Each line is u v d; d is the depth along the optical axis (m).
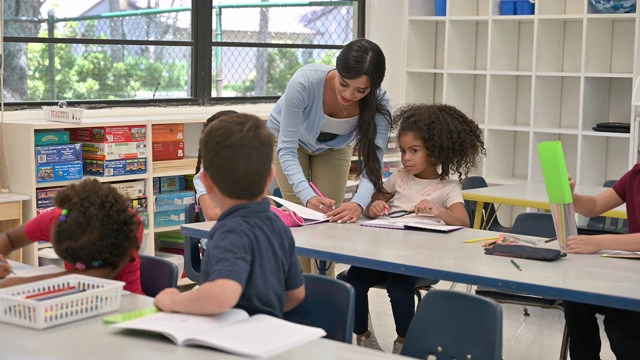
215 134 1.92
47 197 4.60
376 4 6.62
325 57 6.59
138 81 5.52
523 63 6.57
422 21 6.87
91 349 1.67
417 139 3.53
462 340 2.11
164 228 5.11
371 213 3.54
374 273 3.43
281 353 1.66
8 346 1.69
